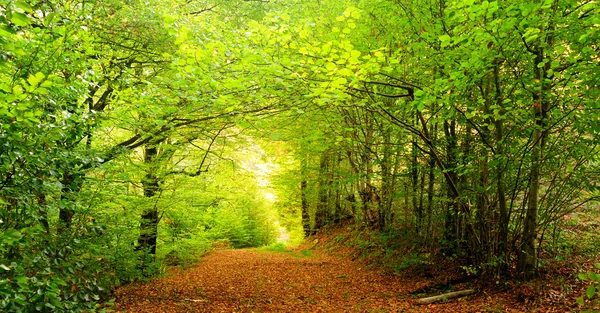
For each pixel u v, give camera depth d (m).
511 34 5.77
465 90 6.77
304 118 9.66
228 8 9.93
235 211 18.84
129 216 8.20
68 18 4.67
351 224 19.28
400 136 10.68
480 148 8.41
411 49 8.68
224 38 6.62
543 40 6.32
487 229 8.77
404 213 13.33
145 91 6.66
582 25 5.67
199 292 10.01
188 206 10.62
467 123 8.42
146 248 9.53
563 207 7.86
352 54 5.29
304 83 6.13
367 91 7.41
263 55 5.90
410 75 8.95
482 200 8.76
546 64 7.02
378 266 12.95
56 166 3.64
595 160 7.02
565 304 6.36
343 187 15.45
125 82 6.59
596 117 5.88
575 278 7.32
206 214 13.59
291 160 16.05
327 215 21.72
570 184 7.28
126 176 7.03
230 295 9.86
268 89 6.46
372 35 9.52
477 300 7.65
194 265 14.90
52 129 3.52
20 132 3.27
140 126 7.30
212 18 8.38
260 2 10.58
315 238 21.50
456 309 7.33
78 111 4.16
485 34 5.39
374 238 14.41
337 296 9.72
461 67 5.73
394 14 8.52
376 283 11.03
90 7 6.02
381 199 14.14
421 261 10.91
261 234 27.28
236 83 5.62
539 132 7.01
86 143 6.36
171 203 9.68
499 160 7.42
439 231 11.36
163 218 11.13
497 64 7.05
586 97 5.94
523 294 7.14
